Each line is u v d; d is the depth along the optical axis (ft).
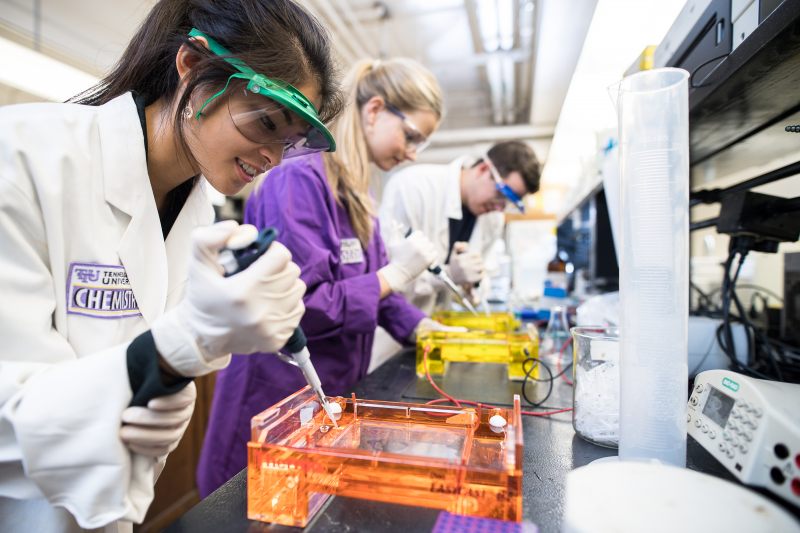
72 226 2.33
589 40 5.64
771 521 1.24
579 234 15.62
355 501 1.89
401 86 5.00
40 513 2.31
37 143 2.19
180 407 1.98
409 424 2.33
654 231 1.91
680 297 1.91
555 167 16.92
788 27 2.06
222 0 2.37
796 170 3.43
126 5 10.82
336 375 4.53
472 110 22.33
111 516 1.80
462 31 14.80
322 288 4.01
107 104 2.63
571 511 1.30
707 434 2.05
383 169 5.65
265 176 4.40
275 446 1.82
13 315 1.95
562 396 3.49
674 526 1.22
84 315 2.39
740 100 3.15
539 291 11.96
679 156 1.88
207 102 2.34
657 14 4.72
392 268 4.75
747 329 3.80
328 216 4.19
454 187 7.72
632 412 1.99
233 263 1.79
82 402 1.76
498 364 4.72
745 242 3.63
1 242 1.99
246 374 4.23
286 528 1.73
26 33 11.54
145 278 2.68
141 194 2.63
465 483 1.75
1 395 1.75
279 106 2.35
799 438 1.55
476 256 6.84
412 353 5.24
